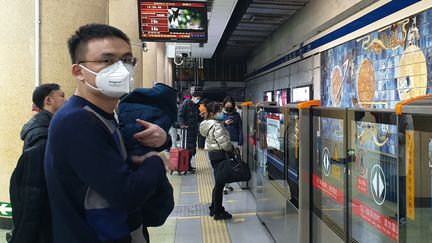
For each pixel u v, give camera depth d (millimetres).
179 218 4656
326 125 2590
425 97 1537
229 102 6188
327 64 9234
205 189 6223
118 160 1143
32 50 3977
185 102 8000
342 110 2285
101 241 1160
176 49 17250
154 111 1402
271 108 3977
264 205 4305
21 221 1456
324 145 2633
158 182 1223
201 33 7668
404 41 5789
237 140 6152
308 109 2887
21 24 3967
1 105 4039
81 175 1104
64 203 1156
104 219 1167
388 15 6266
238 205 5273
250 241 3867
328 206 2559
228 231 4176
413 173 1498
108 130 1205
